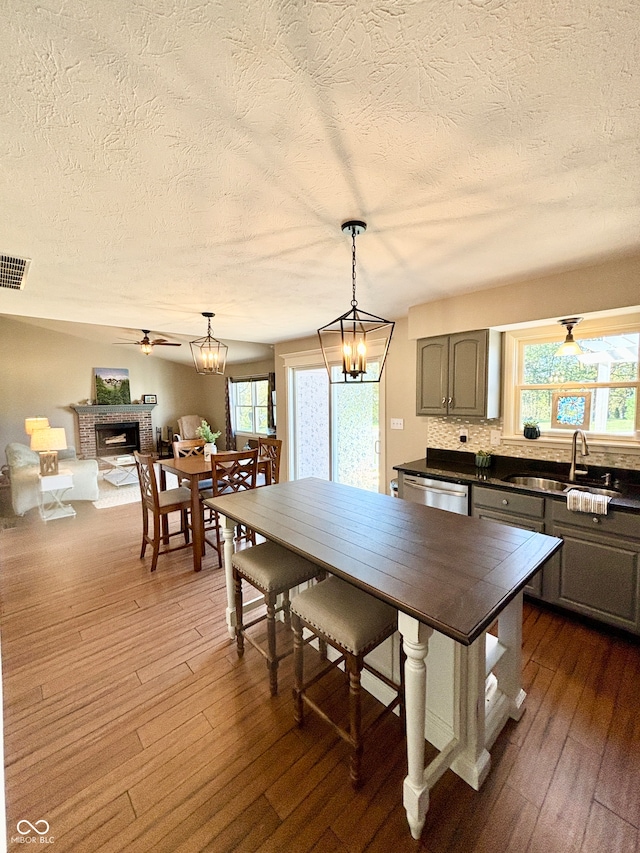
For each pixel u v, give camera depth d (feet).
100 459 24.39
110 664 6.82
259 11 2.45
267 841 4.10
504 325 9.21
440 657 4.96
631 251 6.91
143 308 10.79
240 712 5.78
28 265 7.01
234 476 12.34
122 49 2.71
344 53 2.77
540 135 3.74
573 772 4.78
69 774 4.86
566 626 7.77
